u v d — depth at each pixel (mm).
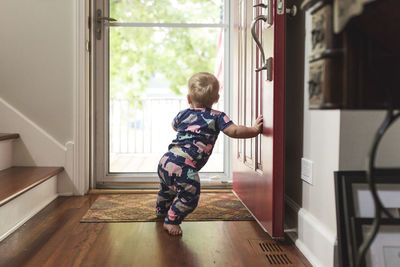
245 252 1609
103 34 2826
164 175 1893
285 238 1790
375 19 705
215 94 1949
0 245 1652
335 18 720
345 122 1308
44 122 2662
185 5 2949
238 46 2467
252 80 2102
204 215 2166
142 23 2914
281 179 1683
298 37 1774
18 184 2016
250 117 2145
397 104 743
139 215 2152
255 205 2000
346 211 1196
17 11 2631
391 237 1150
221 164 4098
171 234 1827
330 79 749
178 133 1949
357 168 1316
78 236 1790
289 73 1939
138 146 4914
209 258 1538
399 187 1229
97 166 2877
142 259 1520
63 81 2654
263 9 1897
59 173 2639
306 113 1672
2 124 2637
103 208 2289
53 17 2639
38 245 1661
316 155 1549
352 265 1126
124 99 4574
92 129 2781
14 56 2643
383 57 734
